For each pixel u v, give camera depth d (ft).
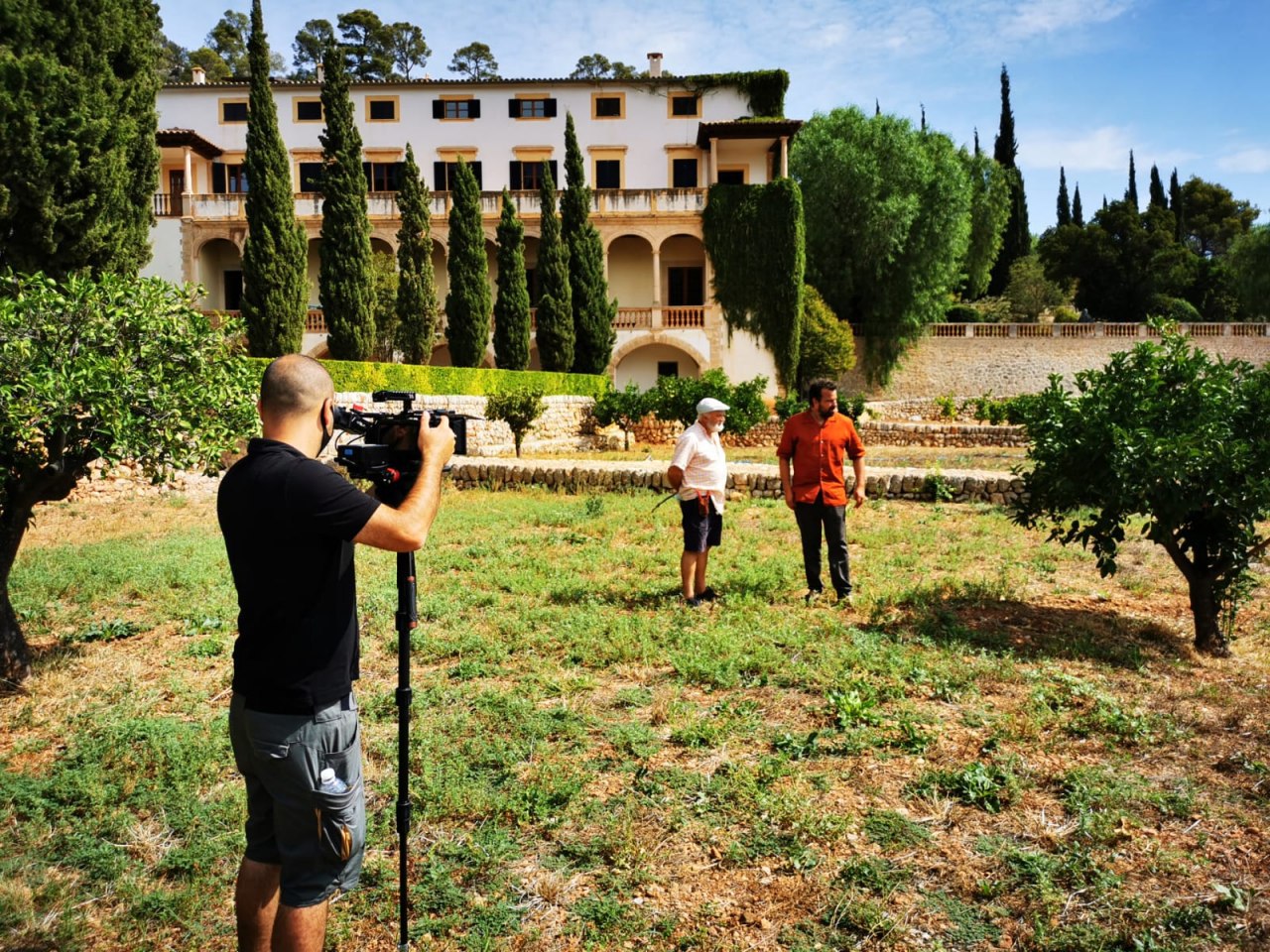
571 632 21.45
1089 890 10.90
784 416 94.84
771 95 128.98
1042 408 22.93
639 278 133.39
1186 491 19.75
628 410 89.76
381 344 103.81
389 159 129.80
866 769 14.20
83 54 48.78
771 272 121.08
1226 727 15.83
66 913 10.86
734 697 17.40
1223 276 201.87
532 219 123.03
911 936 10.16
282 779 8.03
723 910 10.69
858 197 138.51
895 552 32.14
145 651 20.95
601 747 15.17
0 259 47.29
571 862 11.78
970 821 12.63
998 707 16.69
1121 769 14.11
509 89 129.80
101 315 18.67
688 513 24.06
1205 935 10.05
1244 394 20.52
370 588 26.22
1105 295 202.08
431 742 15.20
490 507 43.60
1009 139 219.41
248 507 7.98
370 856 12.01
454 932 10.38
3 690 18.07
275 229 87.20
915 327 143.74
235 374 20.80
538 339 113.91
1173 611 24.68
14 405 16.55
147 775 14.47
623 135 130.41
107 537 35.14
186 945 10.43
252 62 86.02
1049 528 36.81
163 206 115.65
